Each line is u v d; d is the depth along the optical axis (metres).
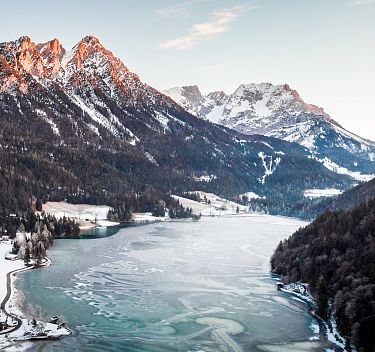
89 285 162.50
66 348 109.75
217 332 121.44
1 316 126.44
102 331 120.38
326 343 115.44
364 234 157.88
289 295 154.50
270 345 114.00
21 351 107.25
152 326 124.88
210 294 154.62
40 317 128.75
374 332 109.62
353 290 128.25
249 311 138.00
